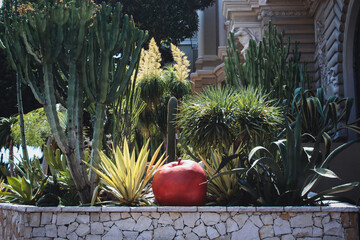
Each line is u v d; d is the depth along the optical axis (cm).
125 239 471
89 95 541
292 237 466
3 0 630
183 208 470
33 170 637
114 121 628
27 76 527
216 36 2116
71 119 531
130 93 665
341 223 469
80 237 476
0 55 1509
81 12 525
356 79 991
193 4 2017
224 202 527
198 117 543
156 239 469
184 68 1181
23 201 575
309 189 491
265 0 1359
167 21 1880
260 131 542
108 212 478
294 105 702
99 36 529
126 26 551
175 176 490
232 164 548
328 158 491
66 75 566
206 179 513
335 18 1055
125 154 511
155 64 1135
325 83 1151
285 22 1339
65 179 588
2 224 567
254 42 737
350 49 995
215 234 467
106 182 522
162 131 1168
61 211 481
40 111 966
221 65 1830
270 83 755
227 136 538
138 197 524
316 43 1274
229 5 1463
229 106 542
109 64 538
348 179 662
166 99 1159
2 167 763
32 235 480
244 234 467
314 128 685
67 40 530
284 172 499
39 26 509
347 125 660
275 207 468
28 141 948
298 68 823
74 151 530
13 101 1582
